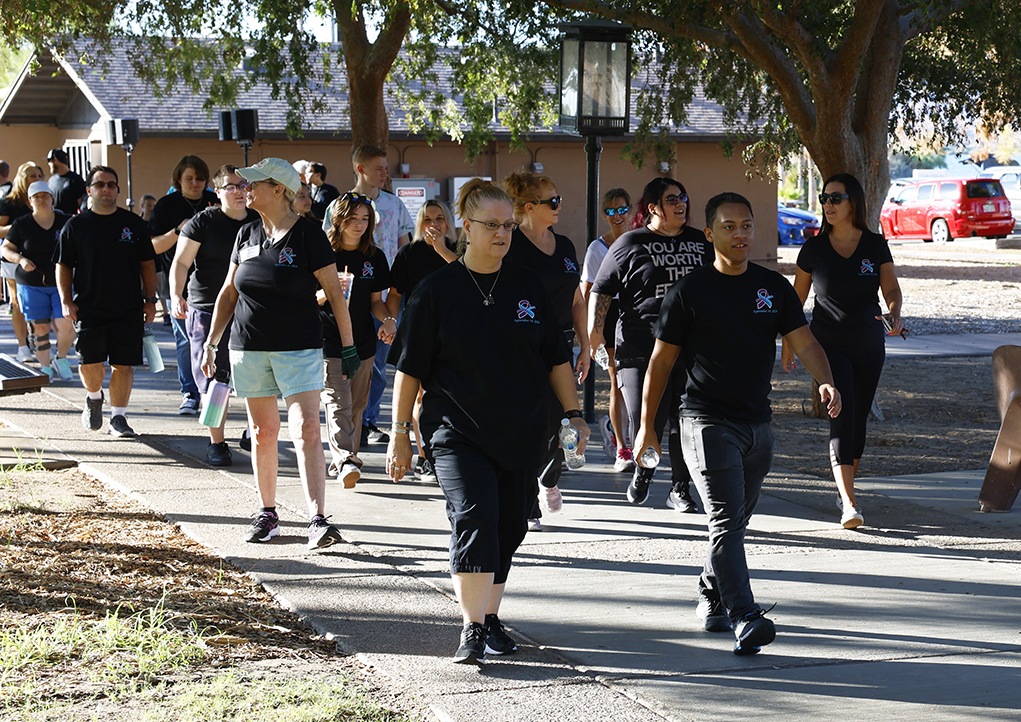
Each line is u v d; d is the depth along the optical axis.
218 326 6.61
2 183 17.61
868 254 6.94
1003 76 11.90
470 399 4.43
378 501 7.46
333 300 6.24
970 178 39.56
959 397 12.16
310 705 4.00
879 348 7.00
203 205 9.86
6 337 16.20
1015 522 7.13
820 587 5.72
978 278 27.45
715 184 29.16
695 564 6.11
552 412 4.68
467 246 4.56
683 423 4.93
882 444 9.72
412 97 19.38
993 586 5.75
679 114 14.80
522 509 4.62
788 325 4.96
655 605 5.38
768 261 29.67
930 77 12.12
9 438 9.23
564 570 5.98
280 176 6.04
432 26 15.16
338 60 16.23
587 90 10.05
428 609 5.20
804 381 13.53
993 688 4.36
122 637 4.59
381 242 9.42
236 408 10.73
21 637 4.57
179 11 16.09
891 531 6.91
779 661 4.63
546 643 4.82
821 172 10.33
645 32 12.61
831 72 9.84
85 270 9.13
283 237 6.11
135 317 9.27
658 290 6.94
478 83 17.28
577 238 28.55
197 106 25.59
